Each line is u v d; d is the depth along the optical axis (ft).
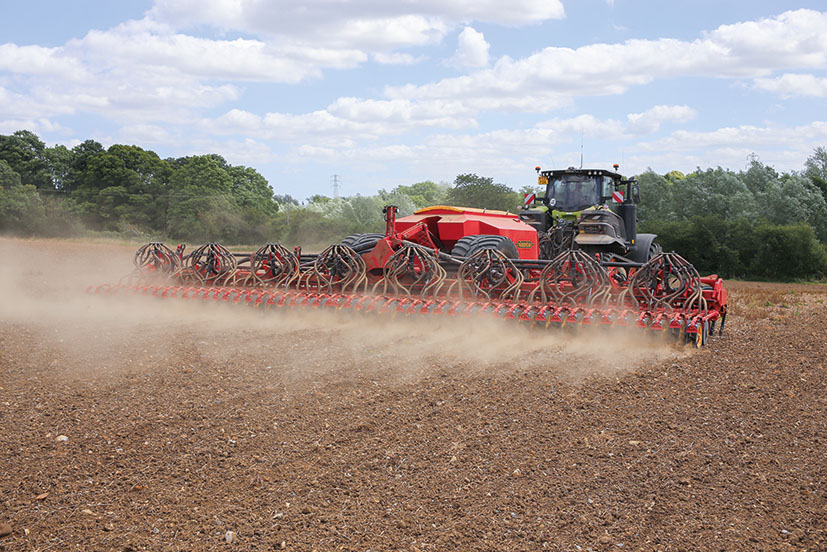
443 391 21.75
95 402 20.21
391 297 31.30
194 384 22.18
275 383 22.45
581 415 19.69
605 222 40.40
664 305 30.07
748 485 15.20
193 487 14.84
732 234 84.74
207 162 185.88
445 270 33.63
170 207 167.12
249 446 17.07
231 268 36.52
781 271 82.33
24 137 204.23
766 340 32.30
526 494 14.62
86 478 15.20
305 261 38.11
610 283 30.42
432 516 13.65
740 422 19.40
